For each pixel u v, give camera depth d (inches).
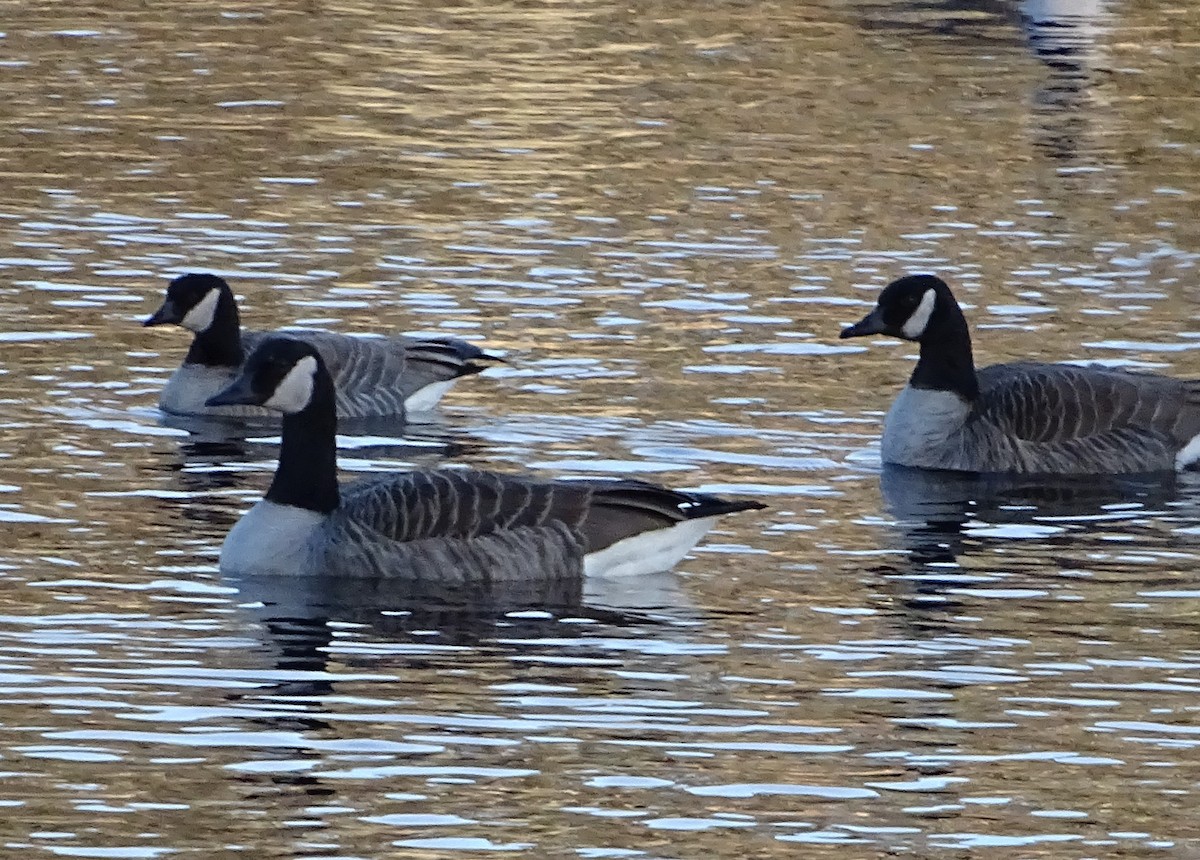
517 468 733.9
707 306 950.4
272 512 622.2
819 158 1259.8
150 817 442.9
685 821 445.1
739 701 517.0
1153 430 775.1
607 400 818.2
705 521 629.6
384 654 546.3
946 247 1060.5
